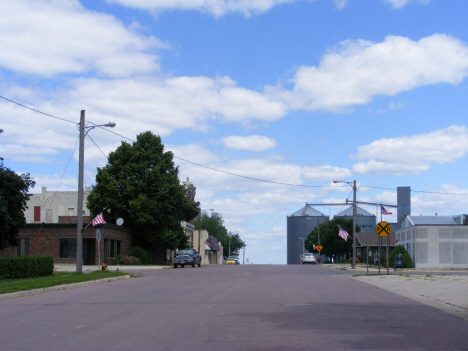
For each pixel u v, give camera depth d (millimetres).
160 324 10008
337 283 21391
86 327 9734
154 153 52719
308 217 126625
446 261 42094
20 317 11219
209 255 99000
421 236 42406
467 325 10336
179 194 52375
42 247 45500
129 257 47594
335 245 83062
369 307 12938
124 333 9047
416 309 12797
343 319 10758
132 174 50812
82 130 28141
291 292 16812
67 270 33781
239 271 33656
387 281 22562
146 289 18109
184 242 56156
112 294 16219
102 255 44844
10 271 23219
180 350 7617
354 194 45312
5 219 26219
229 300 14203
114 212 51656
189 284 20578
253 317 10922
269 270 35781
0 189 26484
